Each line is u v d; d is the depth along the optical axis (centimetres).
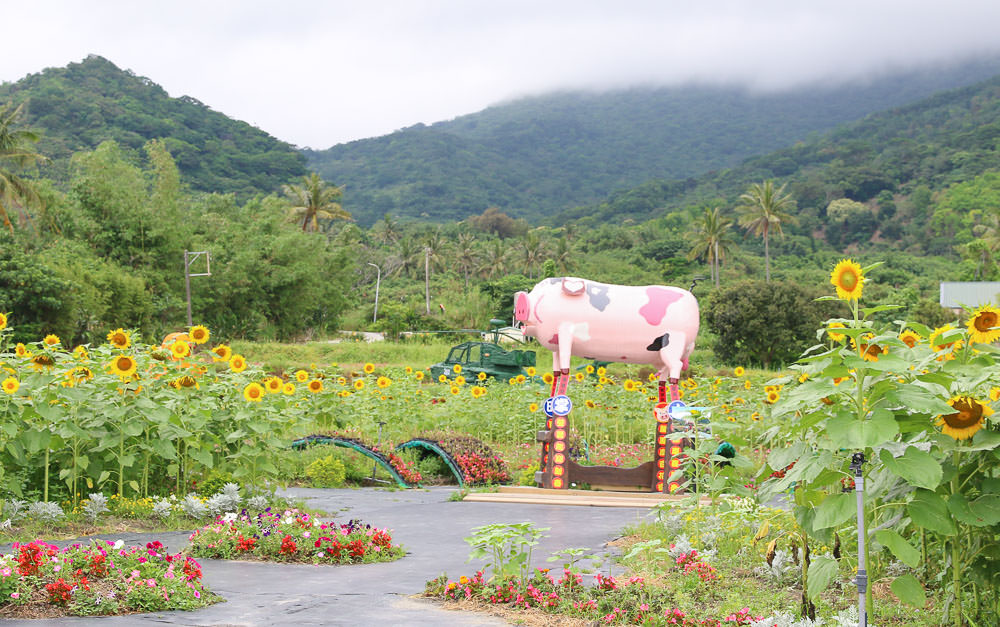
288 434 1182
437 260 11794
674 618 563
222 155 16738
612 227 15125
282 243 7150
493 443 1764
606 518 1034
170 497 1010
